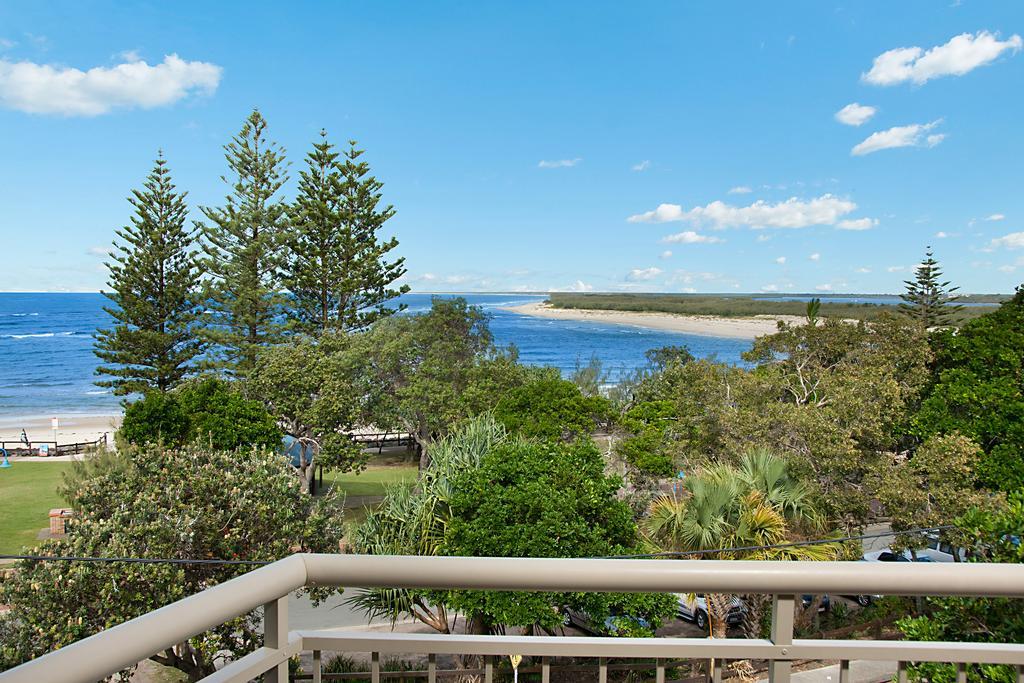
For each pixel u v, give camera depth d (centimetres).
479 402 1873
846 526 1075
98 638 79
